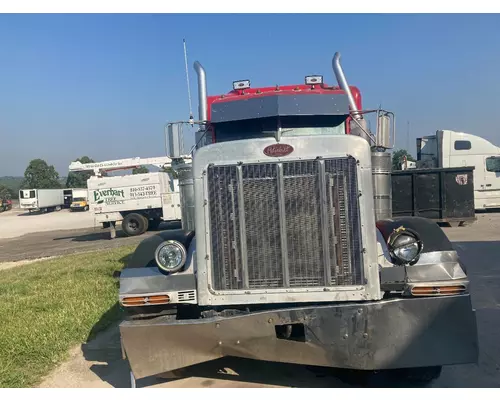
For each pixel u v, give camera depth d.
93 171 27.28
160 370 3.88
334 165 3.87
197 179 4.02
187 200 5.17
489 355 4.82
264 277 3.92
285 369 4.60
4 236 31.47
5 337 5.72
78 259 13.42
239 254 3.95
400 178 18.19
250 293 3.92
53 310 7.01
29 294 8.44
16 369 4.81
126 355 3.90
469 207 17.75
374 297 3.82
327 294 3.85
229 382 4.37
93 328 6.08
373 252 3.85
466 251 11.28
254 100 4.90
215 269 3.98
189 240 4.48
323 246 3.86
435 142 23.48
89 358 5.18
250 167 3.93
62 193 63.16
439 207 17.86
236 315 3.84
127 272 4.25
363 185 3.85
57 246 21.64
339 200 3.87
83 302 7.31
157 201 23.50
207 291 3.98
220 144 3.99
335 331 3.72
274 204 3.90
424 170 17.91
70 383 4.55
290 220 3.89
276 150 3.90
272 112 4.80
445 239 4.12
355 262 3.86
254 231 3.92
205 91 5.68
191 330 3.82
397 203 18.23
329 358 3.74
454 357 3.75
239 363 4.78
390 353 3.72
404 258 3.89
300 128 4.96
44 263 13.62
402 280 3.86
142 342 3.87
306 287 3.88
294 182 3.88
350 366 3.72
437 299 3.76
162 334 3.85
